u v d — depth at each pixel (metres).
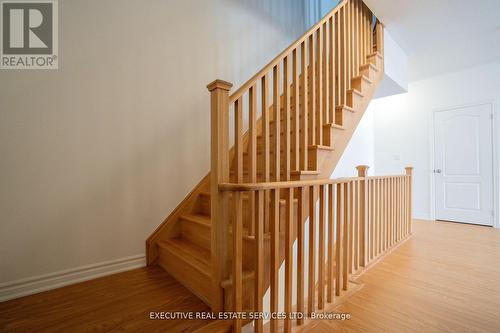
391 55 2.94
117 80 1.84
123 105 1.87
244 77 2.71
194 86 2.28
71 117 1.66
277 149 1.56
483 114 3.71
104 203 1.79
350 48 2.35
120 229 1.85
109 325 1.20
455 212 3.97
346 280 1.71
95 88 1.75
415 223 3.91
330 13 2.04
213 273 1.27
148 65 1.99
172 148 2.13
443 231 3.39
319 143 1.87
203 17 2.36
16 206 1.48
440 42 3.08
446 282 1.84
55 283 1.58
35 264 1.53
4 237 1.44
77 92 1.68
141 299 1.43
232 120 2.57
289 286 1.27
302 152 1.75
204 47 2.36
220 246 1.25
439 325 1.33
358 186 1.98
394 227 2.74
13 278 1.46
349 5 2.32
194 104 2.28
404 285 1.79
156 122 2.04
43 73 1.56
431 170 4.21
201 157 2.32
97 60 1.75
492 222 3.62
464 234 3.23
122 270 1.84
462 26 2.71
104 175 1.79
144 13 1.97
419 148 4.35
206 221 1.85
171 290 1.54
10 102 1.47
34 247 1.53
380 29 2.68
